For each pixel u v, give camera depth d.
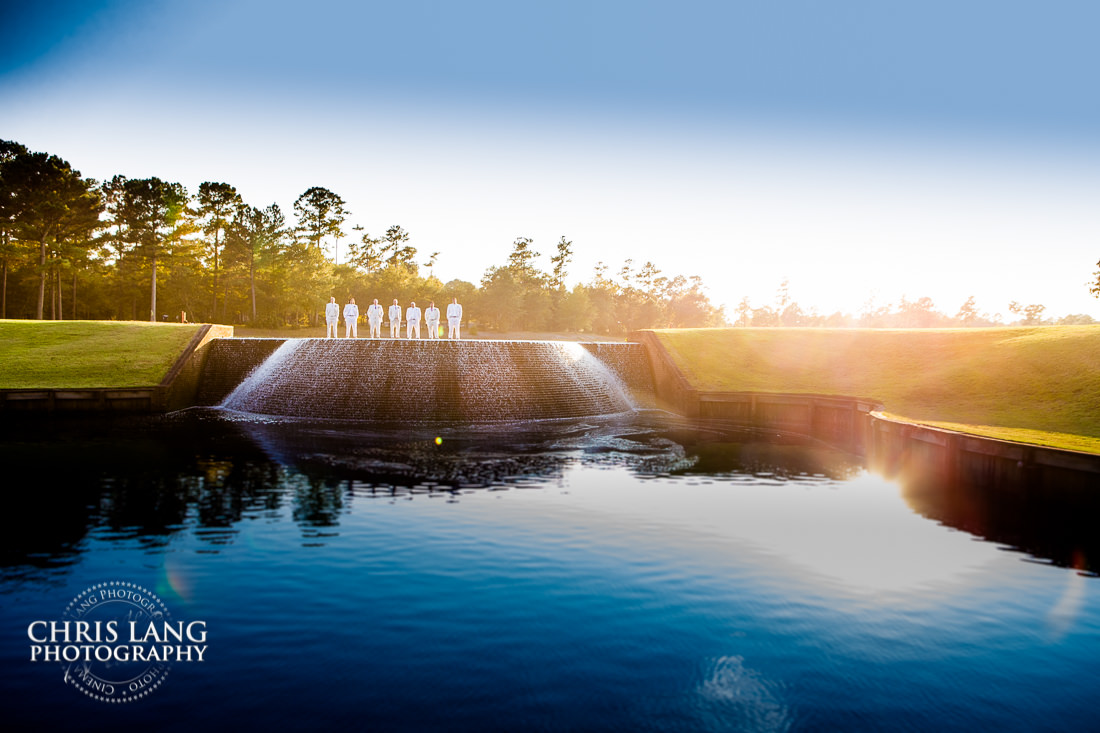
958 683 8.15
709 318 110.44
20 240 57.94
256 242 65.19
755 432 28.81
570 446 23.98
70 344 35.44
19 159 51.41
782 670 8.36
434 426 28.31
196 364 33.69
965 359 31.70
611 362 37.97
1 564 11.43
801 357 37.47
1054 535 14.06
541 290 89.69
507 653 8.59
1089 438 19.48
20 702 7.44
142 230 59.75
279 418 29.55
